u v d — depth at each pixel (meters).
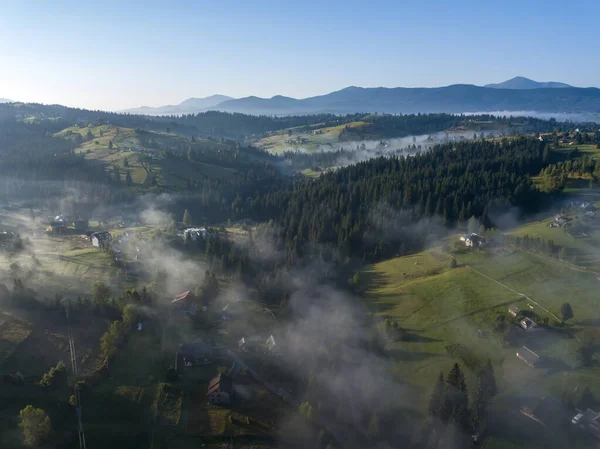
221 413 84.19
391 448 82.44
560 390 90.56
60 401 79.81
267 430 82.00
